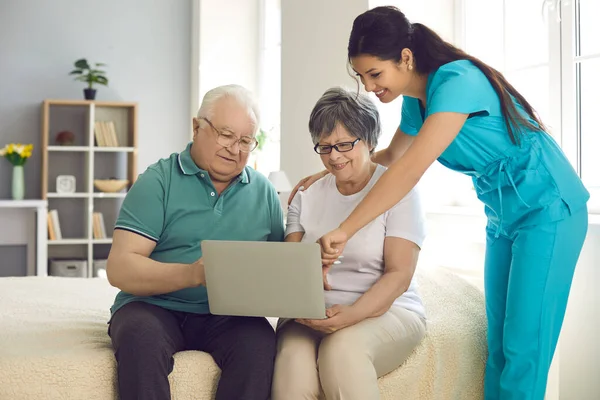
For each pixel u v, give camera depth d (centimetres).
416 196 191
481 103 183
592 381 235
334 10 355
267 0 561
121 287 177
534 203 185
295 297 161
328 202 197
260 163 538
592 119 266
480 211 295
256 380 163
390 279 181
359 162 190
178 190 189
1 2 541
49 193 526
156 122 581
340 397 159
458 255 287
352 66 195
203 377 172
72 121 553
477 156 191
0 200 503
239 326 178
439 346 196
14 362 162
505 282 197
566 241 185
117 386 167
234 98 188
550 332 185
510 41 305
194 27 575
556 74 273
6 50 542
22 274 530
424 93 198
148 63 579
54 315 219
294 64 395
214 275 165
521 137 187
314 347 174
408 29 191
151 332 163
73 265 523
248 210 196
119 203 563
